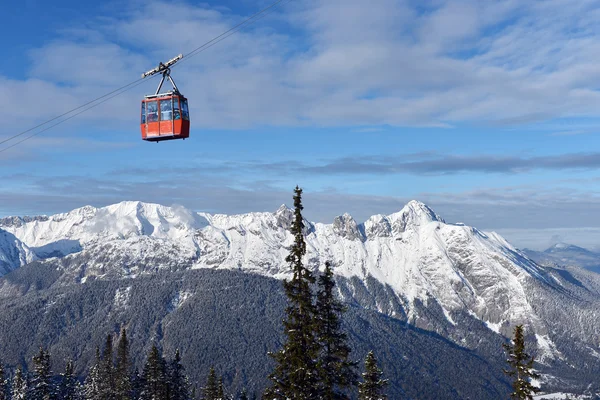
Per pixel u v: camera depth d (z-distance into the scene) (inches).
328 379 2026.3
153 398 4699.8
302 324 2047.2
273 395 2100.1
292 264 2085.4
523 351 2351.1
